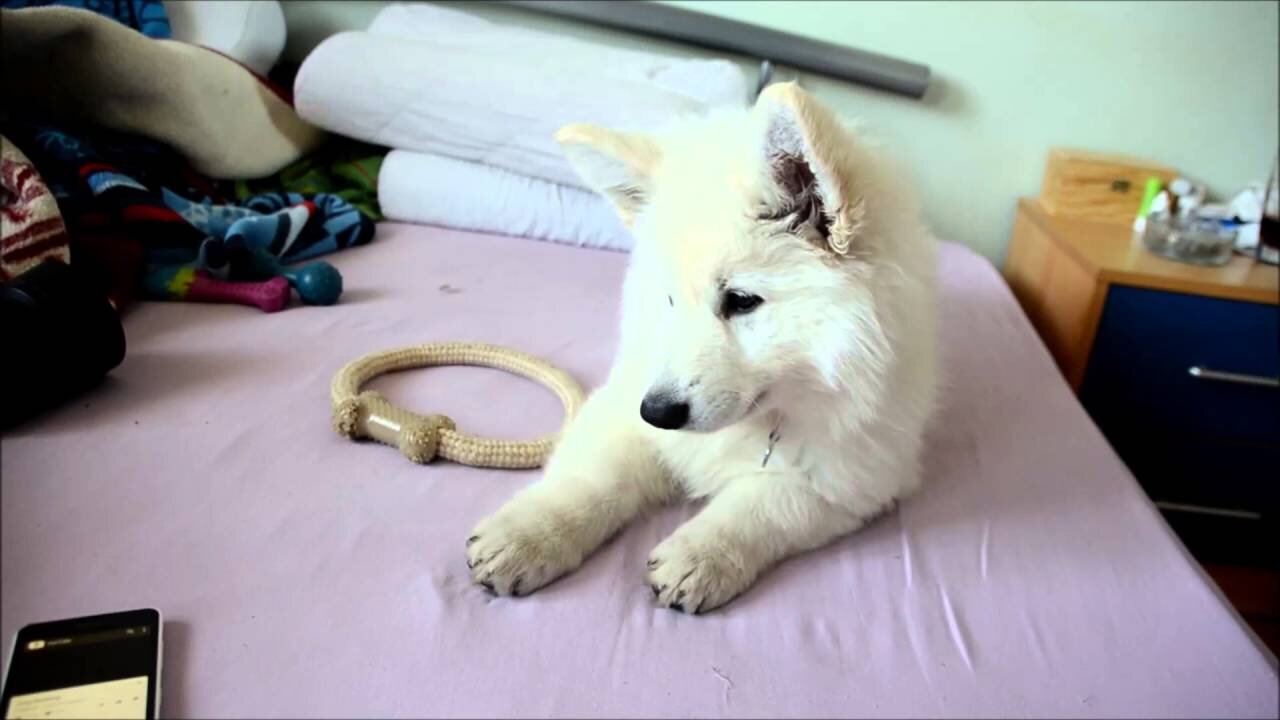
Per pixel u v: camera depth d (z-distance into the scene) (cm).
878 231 109
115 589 97
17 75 188
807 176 105
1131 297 204
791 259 107
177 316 168
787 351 108
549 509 109
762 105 101
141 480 117
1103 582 114
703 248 107
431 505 117
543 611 100
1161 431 215
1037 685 96
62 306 129
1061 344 221
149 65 194
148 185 193
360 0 267
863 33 252
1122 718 92
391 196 229
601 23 250
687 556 105
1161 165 243
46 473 117
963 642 101
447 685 88
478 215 227
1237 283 199
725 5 256
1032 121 256
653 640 97
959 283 220
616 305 191
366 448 130
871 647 100
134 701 82
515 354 156
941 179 265
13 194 156
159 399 138
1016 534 123
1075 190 243
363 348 161
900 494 128
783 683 93
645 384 119
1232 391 209
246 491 117
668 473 127
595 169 125
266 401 140
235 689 86
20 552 101
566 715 86
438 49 226
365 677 88
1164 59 244
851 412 112
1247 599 212
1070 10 242
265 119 224
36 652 85
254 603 97
